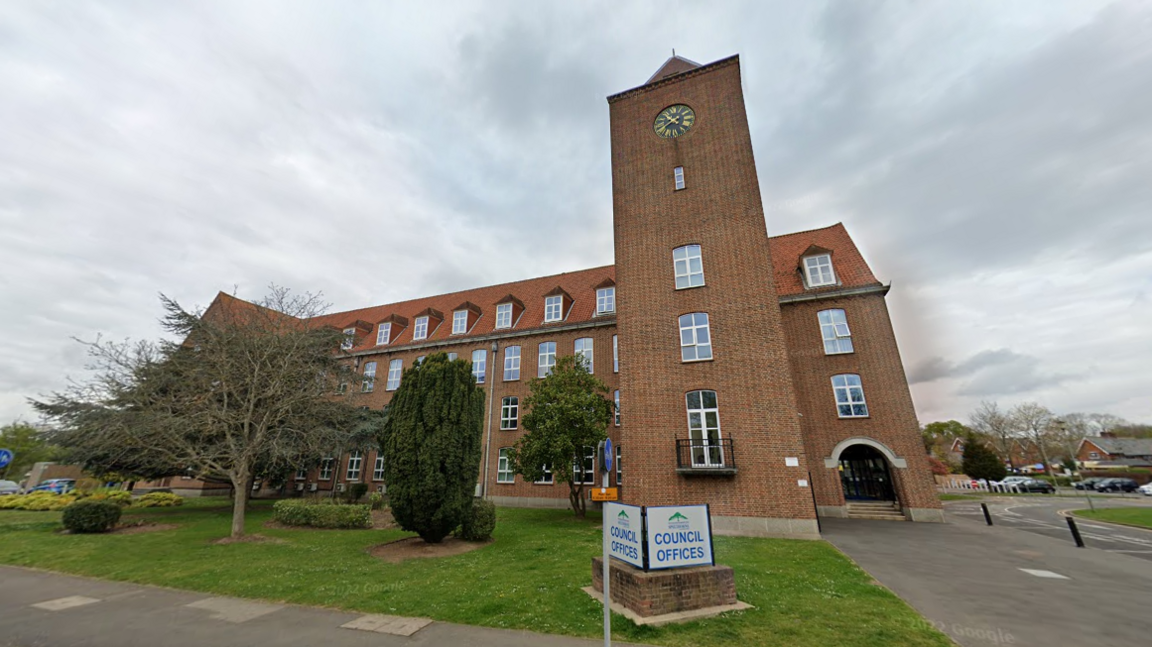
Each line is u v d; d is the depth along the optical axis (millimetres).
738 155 18734
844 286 21125
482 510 13234
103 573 9617
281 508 17219
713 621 6500
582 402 18219
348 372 23297
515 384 26766
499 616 6805
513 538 13750
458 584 8516
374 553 11656
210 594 8156
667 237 18875
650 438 16781
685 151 19703
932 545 13000
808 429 20250
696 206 18797
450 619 6746
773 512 14773
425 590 8148
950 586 8539
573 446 17734
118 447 18141
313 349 20219
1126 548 12891
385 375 31188
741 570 9508
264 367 16875
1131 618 6766
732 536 14398
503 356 27922
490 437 26219
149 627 6527
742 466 15477
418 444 12609
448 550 11930
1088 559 11148
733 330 16875
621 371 17891
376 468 28469
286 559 10930
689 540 7562
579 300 28609
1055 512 24359
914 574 9484
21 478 46219
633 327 18234
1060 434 58562
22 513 19500
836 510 19172
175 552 11719
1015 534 15305
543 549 11898
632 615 6684
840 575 9109
